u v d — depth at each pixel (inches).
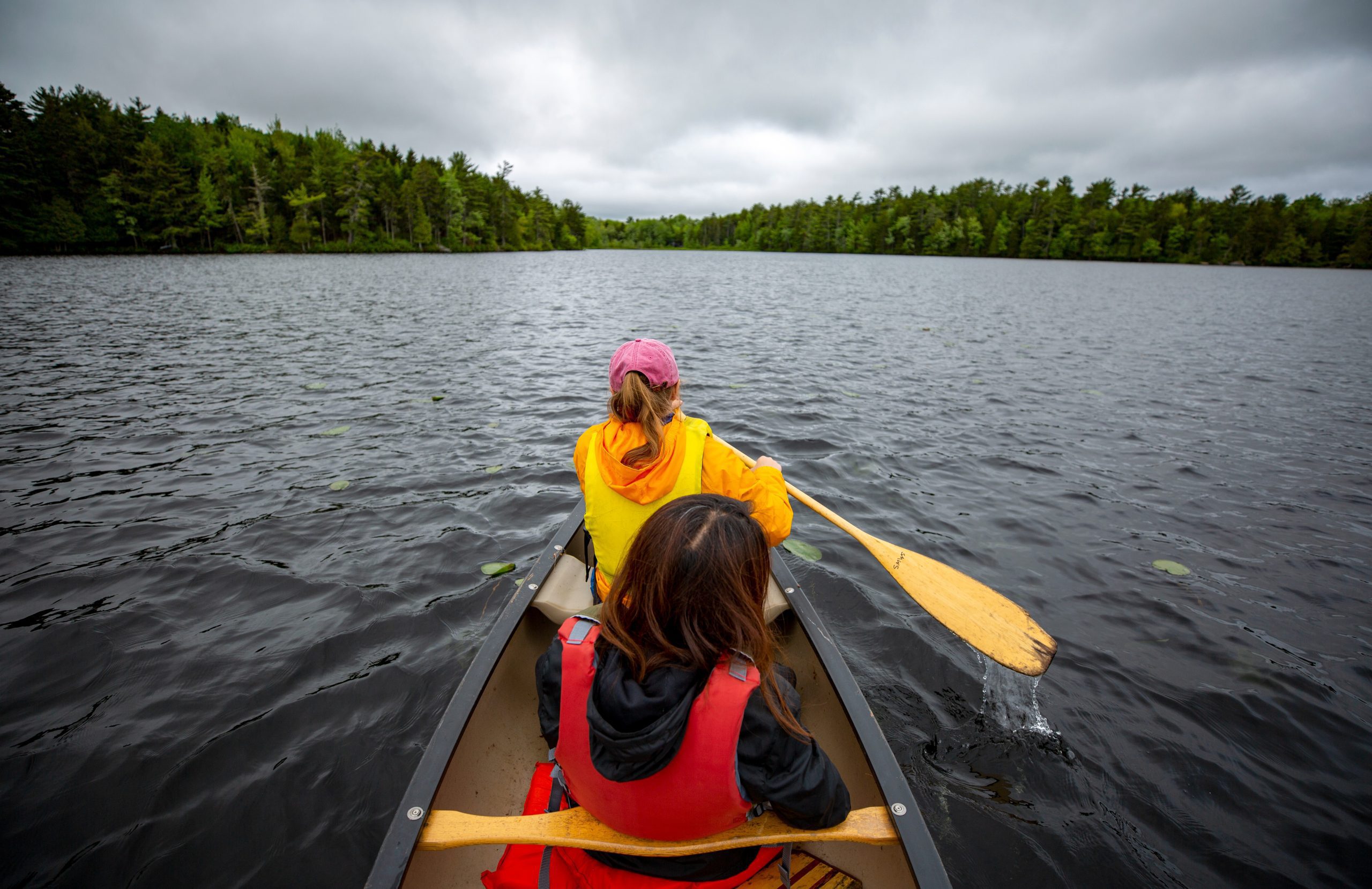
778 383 309.6
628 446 66.9
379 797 84.9
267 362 338.6
